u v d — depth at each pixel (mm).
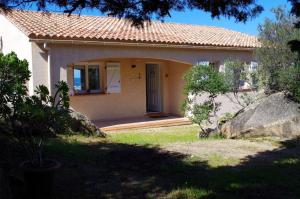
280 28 14023
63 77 14000
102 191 5938
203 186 6180
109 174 6883
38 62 13523
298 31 13258
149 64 19047
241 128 11281
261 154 8688
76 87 15781
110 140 11391
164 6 5668
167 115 18531
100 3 5844
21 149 7516
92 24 17156
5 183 4555
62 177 6547
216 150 9047
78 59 14344
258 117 11266
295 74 12227
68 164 7406
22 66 6055
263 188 6062
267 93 14406
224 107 18031
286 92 12070
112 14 6008
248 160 8109
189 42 17000
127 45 15320
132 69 17469
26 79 6250
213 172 7094
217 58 18359
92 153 8609
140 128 15781
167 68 19000
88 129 11734
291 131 10844
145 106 18000
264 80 14422
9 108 5402
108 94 16672
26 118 5250
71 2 5789
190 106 13914
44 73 13641
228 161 8016
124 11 5941
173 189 6004
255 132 11055
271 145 9719
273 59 14180
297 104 11375
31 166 5230
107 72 16500
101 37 14555
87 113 16062
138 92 17703
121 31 16578
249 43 20016
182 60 17188
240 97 16328
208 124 15250
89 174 6820
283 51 13758
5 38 15336
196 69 13258
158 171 7160
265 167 7414
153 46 16031
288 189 6016
